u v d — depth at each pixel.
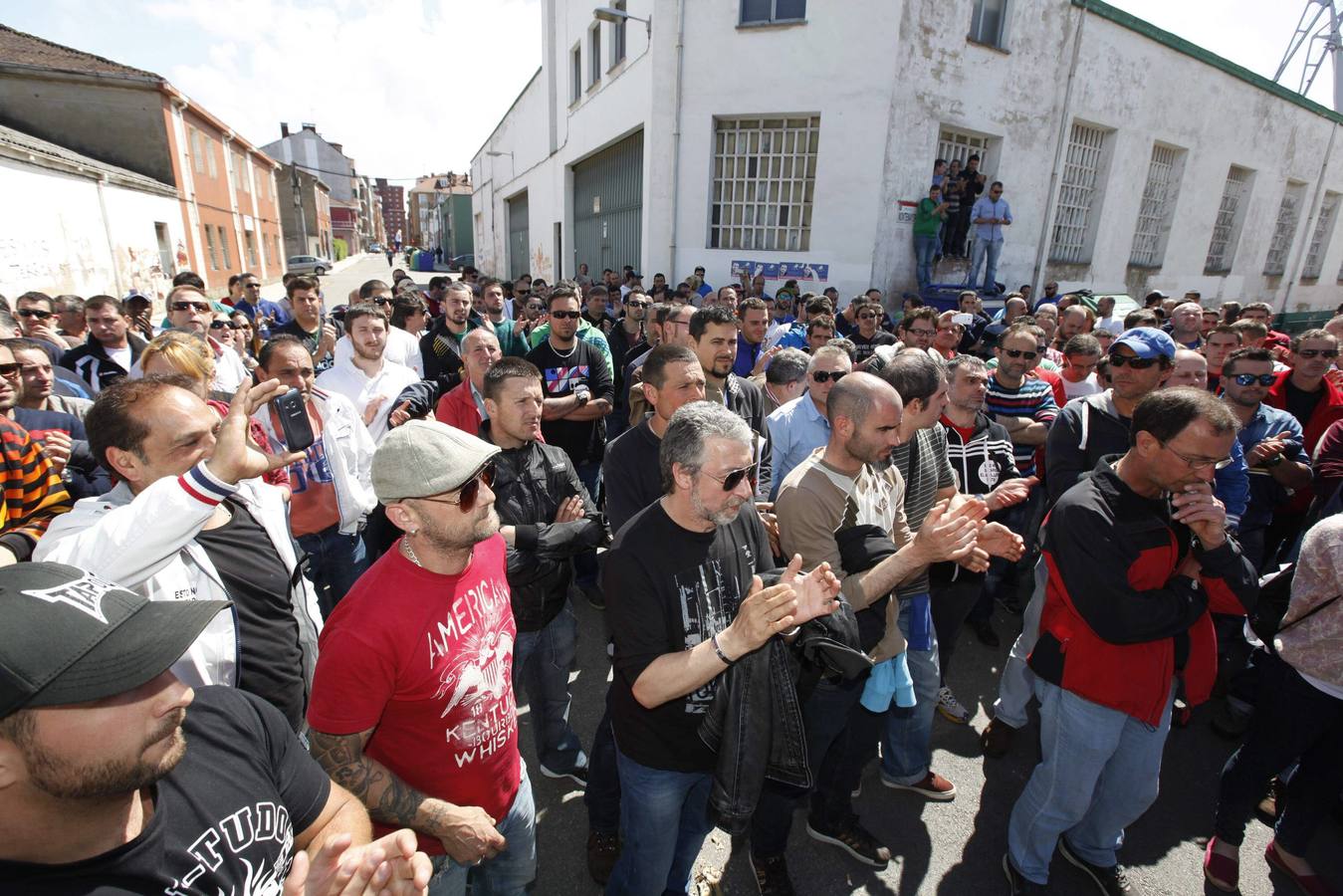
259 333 7.38
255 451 1.69
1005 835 2.71
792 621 1.53
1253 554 3.79
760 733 1.70
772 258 10.66
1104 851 2.42
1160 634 2.03
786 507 2.25
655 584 1.78
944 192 10.55
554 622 2.70
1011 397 4.28
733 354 3.60
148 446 1.75
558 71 17.20
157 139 17.97
